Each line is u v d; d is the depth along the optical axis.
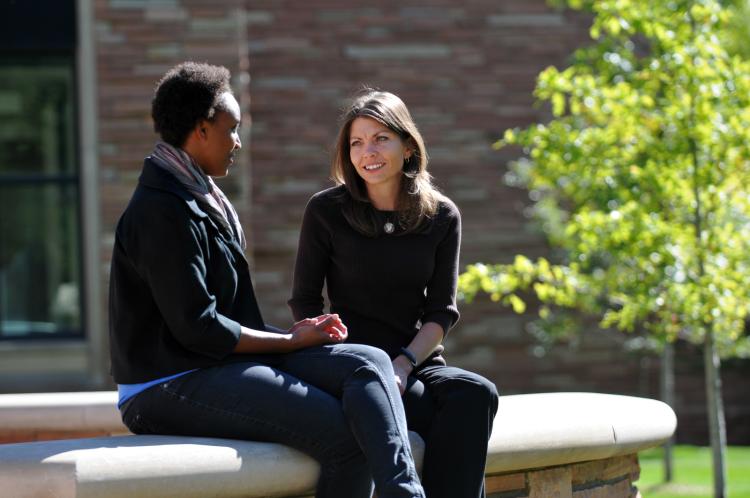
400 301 7.45
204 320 6.31
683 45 12.80
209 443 6.10
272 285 22.62
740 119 12.59
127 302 6.51
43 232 19.80
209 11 18.47
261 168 22.73
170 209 6.35
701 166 13.04
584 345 23.44
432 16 23.23
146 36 18.38
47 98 19.77
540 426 7.20
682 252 13.16
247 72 22.75
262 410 6.26
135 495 5.71
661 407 8.45
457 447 6.76
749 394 23.81
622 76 14.38
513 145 23.39
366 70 23.06
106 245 18.45
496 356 23.19
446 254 7.53
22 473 5.62
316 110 22.92
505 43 23.41
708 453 21.69
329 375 6.46
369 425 6.18
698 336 15.35
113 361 6.61
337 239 7.45
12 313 19.70
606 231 13.13
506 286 13.84
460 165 23.23
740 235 13.18
